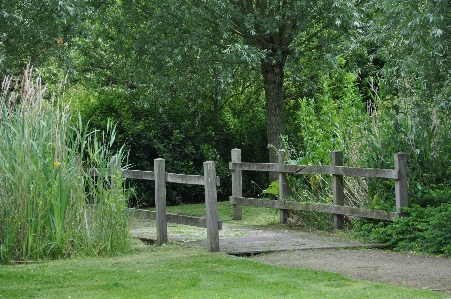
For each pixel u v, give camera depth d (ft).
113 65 63.72
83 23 56.59
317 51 63.05
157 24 55.72
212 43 57.47
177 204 61.41
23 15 46.16
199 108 63.82
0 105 32.12
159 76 57.26
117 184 30.76
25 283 23.84
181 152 62.23
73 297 21.49
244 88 66.18
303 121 44.65
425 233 31.14
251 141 67.10
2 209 28.81
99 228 30.07
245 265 26.63
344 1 53.78
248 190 66.54
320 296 21.02
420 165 37.17
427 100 32.78
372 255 30.07
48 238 29.22
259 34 57.36
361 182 38.75
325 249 31.73
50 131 29.81
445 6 29.81
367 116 41.81
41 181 29.09
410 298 20.61
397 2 31.45
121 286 23.07
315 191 41.91
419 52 30.91
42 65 48.26
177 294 21.61
